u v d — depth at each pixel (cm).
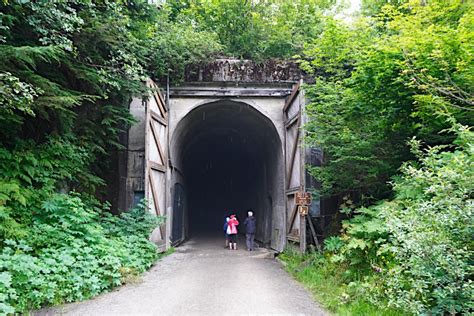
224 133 2005
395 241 489
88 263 664
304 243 1004
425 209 452
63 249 671
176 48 1273
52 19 729
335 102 926
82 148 919
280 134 1324
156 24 1280
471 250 431
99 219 968
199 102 1324
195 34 1329
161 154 1214
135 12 1120
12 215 712
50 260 609
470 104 675
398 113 830
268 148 1673
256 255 1274
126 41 959
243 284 765
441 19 826
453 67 696
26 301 529
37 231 689
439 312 434
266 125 1446
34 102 722
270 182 1661
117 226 973
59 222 748
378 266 625
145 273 845
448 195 443
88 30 840
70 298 597
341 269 740
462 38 671
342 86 958
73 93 874
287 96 1327
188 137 1677
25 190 741
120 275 719
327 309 586
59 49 729
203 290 706
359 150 886
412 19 809
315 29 1695
